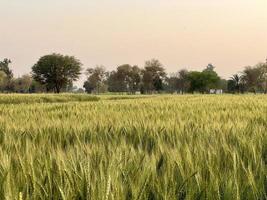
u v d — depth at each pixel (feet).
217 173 11.80
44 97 148.36
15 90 462.60
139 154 13.84
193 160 13.21
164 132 21.29
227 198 10.27
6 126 25.94
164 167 12.21
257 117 31.65
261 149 16.05
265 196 10.53
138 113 37.70
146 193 10.34
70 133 21.44
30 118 33.83
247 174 11.49
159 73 433.07
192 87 421.59
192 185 10.55
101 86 451.94
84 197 9.73
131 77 441.68
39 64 394.11
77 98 165.37
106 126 24.38
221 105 54.29
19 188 10.10
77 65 399.44
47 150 14.94
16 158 13.14
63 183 10.64
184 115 34.83
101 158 12.69
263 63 415.44
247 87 420.36
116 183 9.95
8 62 491.72
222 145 15.78
